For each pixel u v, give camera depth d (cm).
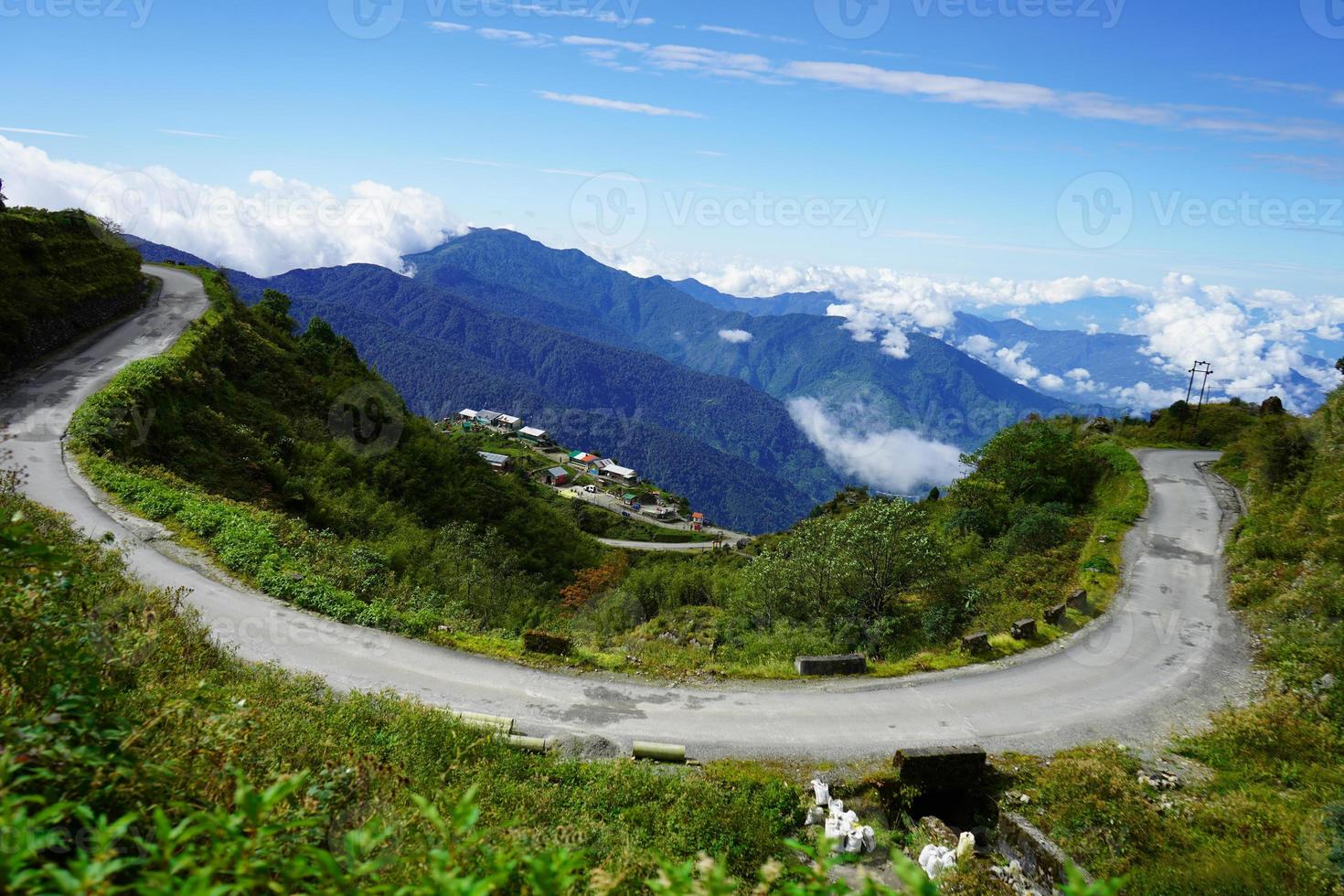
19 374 3050
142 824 390
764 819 1056
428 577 2795
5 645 423
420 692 1389
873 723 1424
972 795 1243
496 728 1234
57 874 207
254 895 290
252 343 4356
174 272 5388
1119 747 1384
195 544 1884
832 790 1198
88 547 1471
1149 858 1035
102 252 4525
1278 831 1058
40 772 313
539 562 4272
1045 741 1404
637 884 584
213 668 1117
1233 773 1292
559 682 1491
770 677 1598
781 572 2467
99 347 3522
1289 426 3347
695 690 1509
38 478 2127
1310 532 2355
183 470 2636
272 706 1002
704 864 280
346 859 402
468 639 1630
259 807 261
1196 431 4819
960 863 1004
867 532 2453
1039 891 986
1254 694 1636
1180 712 1546
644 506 14025
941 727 1430
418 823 559
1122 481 3575
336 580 1836
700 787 1094
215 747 505
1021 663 1753
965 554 2989
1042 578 2562
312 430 3875
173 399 3006
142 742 454
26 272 3591
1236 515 3094
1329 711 1464
